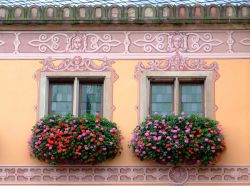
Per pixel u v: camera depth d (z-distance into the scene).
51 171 13.63
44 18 14.23
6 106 13.98
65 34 14.30
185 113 14.02
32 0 15.82
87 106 14.13
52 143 13.36
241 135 13.70
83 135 13.38
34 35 14.30
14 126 13.88
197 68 14.05
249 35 14.15
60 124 13.50
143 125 13.55
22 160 13.70
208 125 13.45
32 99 14.02
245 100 13.86
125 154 13.68
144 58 14.13
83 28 14.29
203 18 14.16
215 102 13.87
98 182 13.55
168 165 13.57
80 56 14.19
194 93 14.11
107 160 13.63
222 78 13.98
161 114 14.02
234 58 14.06
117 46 14.21
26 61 14.20
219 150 13.41
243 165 13.53
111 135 13.51
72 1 15.87
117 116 13.89
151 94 14.14
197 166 13.54
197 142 13.27
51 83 14.23
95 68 14.12
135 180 13.55
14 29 14.33
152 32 14.25
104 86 14.05
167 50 14.16
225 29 14.20
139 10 14.23
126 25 14.26
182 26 14.23
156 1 15.76
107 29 14.28
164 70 14.06
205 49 14.13
